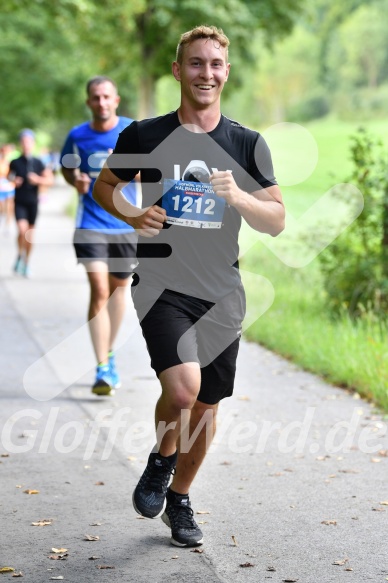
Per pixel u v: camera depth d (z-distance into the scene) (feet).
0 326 80.53
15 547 33.24
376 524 35.63
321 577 30.53
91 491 39.65
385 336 63.87
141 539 34.17
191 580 30.27
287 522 35.88
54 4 148.77
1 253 144.66
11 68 333.01
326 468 42.91
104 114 57.47
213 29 31.78
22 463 43.50
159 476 33.81
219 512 37.09
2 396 56.24
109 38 206.08
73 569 31.24
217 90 31.83
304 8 206.90
